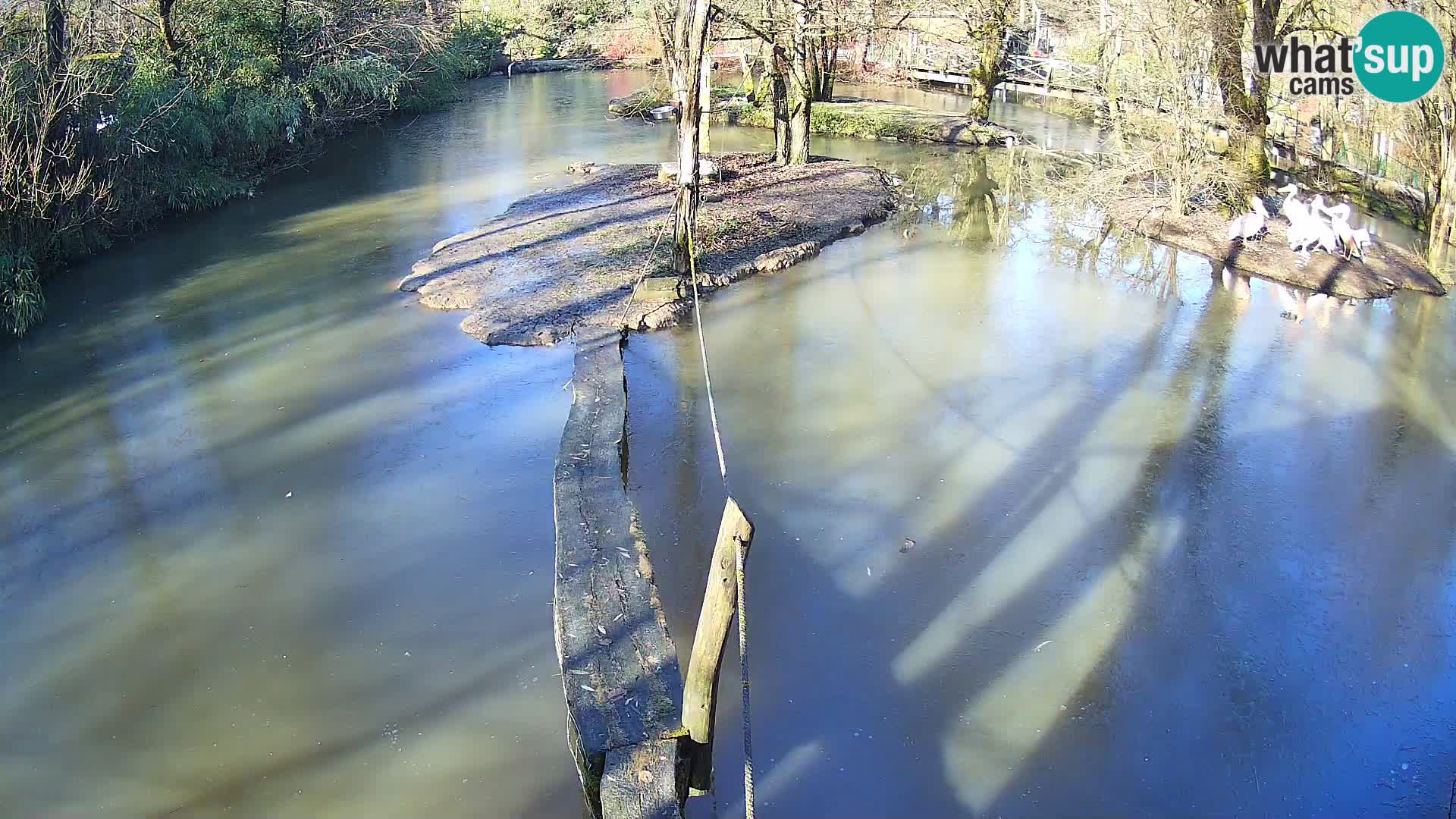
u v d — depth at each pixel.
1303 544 8.05
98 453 9.45
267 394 10.62
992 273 14.91
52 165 13.97
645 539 7.78
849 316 13.02
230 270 14.66
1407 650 6.87
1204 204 17.53
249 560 7.85
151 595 7.45
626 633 6.51
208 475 9.05
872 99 32.03
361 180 20.39
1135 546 8.01
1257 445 9.60
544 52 39.41
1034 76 33.31
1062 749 6.02
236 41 21.47
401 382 10.87
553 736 6.13
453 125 26.89
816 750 6.01
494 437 9.71
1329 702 6.41
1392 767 5.92
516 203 18.05
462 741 6.08
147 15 20.30
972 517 8.42
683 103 12.68
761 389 10.83
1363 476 9.04
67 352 11.72
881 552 7.95
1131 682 6.57
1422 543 8.05
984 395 10.70
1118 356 11.75
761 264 14.79
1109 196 18.55
